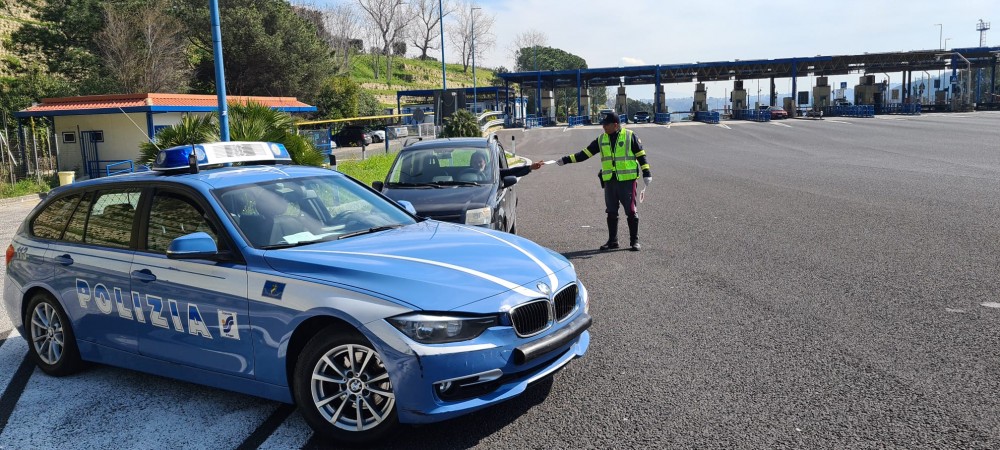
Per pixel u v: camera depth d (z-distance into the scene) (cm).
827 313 564
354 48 10562
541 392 433
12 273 533
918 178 1484
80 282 479
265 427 405
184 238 402
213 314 410
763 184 1519
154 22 4266
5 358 558
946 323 524
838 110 6391
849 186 1403
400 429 372
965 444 340
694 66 6950
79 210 509
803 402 399
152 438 396
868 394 404
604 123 859
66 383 494
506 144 4328
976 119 4547
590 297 655
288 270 391
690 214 1138
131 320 453
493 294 369
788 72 7512
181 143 1442
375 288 365
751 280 686
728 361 469
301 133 2739
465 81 12200
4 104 3747
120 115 2594
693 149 2977
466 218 752
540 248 456
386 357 350
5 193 2138
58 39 4862
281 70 5156
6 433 412
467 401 354
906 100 7206
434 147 930
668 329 545
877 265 720
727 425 375
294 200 473
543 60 12325
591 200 1429
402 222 506
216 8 1321
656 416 391
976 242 803
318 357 373
